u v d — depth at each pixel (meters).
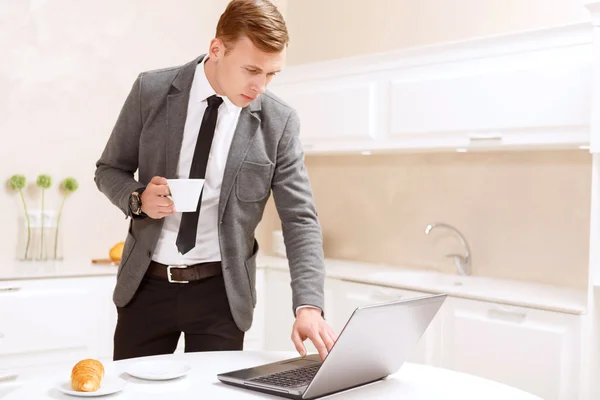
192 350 1.96
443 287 3.00
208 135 1.87
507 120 2.96
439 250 3.66
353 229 4.07
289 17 4.44
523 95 2.91
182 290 1.92
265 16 1.61
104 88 3.80
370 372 1.46
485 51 3.04
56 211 3.65
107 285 3.18
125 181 1.89
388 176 3.89
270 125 1.92
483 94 3.04
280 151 1.93
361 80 3.51
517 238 3.35
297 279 1.74
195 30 4.14
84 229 3.75
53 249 3.60
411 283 3.09
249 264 1.97
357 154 3.93
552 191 3.23
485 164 3.47
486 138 3.03
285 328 3.61
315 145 3.73
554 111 2.82
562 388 2.62
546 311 2.67
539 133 2.88
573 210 3.16
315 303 1.69
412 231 3.78
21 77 3.54
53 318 3.03
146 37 3.94
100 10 3.77
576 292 2.96
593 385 2.62
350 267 3.71
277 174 1.93
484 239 3.47
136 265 1.91
